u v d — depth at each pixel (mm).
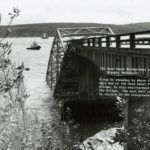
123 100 4816
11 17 3703
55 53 45250
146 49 11156
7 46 3760
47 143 5277
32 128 5125
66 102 32000
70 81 36625
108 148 17406
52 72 48188
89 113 31172
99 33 43375
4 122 4465
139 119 4367
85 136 23234
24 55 139750
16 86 4051
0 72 3811
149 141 4133
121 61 15023
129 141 4172
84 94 33000
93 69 33188
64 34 43281
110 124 27219
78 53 31000
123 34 14227
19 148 4547
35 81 59906
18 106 4516
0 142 4430
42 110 31109
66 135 5977
